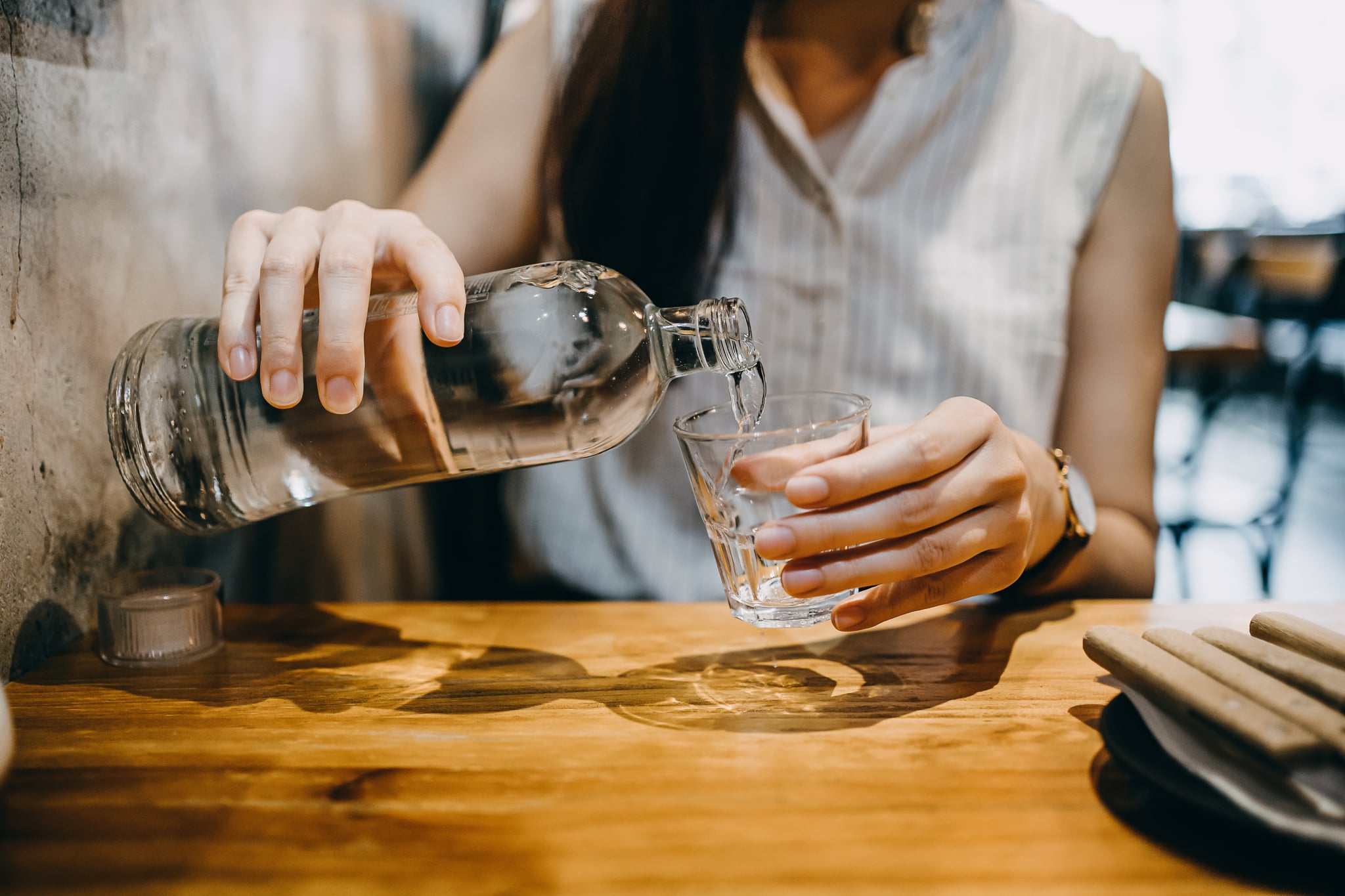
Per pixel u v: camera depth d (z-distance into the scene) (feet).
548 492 3.37
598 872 1.22
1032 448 2.21
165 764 1.56
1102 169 3.22
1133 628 2.10
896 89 3.09
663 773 1.49
